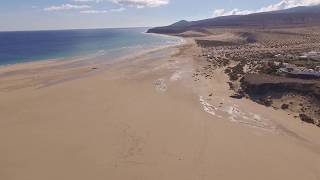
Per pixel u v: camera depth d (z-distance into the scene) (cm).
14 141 3241
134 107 4253
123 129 3525
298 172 2736
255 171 2742
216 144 3195
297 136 3400
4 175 2664
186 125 3644
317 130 3550
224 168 2775
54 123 3697
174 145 3158
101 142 3219
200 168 2769
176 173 2694
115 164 2822
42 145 3158
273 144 3216
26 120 3784
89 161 2870
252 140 3297
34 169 2748
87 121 3759
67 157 2936
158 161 2869
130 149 3078
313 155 3012
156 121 3759
